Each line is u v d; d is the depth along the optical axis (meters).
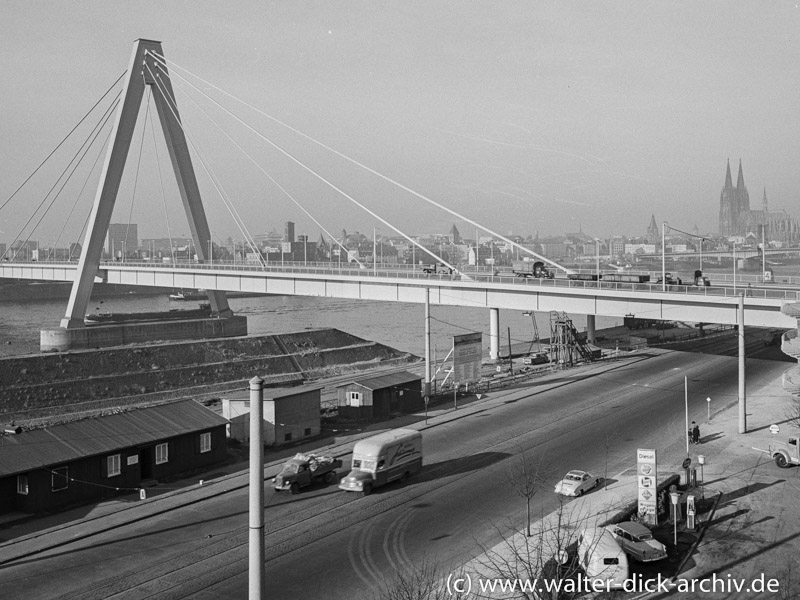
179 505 44.03
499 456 52.78
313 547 36.94
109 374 104.44
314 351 122.12
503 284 84.06
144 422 51.69
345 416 67.88
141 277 140.50
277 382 102.94
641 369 88.62
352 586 32.22
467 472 49.09
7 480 43.41
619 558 31.08
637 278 97.31
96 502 45.53
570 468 49.06
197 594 31.86
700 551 34.53
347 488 45.03
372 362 119.25
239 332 144.75
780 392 72.06
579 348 94.75
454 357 76.44
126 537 39.16
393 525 39.56
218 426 53.62
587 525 36.72
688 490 42.56
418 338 147.00
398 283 96.00
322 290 108.19
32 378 98.56
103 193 123.81
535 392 76.25
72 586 33.12
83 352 107.31
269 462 53.22
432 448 55.81
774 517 38.34
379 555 35.53
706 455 50.66
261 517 17.02
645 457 37.69
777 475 45.56
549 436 58.12
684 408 66.31
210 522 40.97
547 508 41.00
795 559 33.19
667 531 37.16
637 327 134.88
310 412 60.66
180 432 51.03
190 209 130.75
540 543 31.45
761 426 58.28
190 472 51.53
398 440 47.16
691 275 156.62
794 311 49.69
